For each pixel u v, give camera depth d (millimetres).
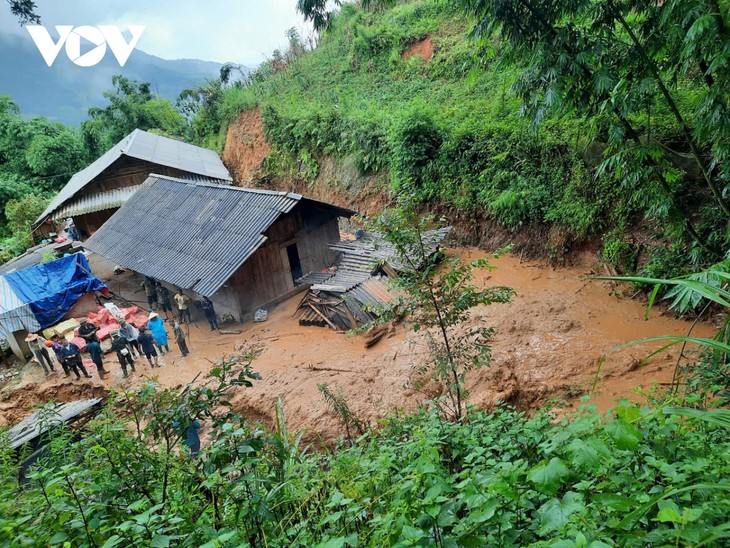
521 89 9391
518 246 16547
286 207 16453
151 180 23109
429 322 6531
